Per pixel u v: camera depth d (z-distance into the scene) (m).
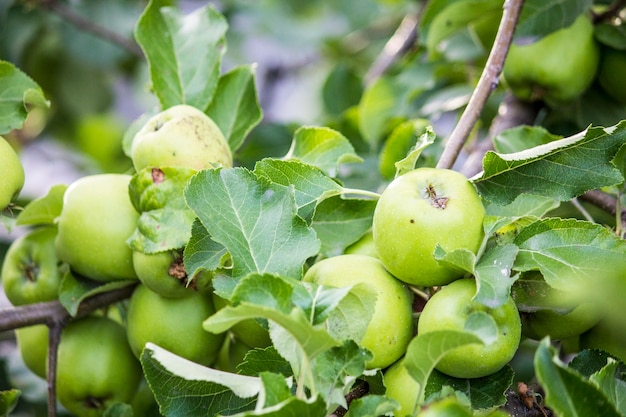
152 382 1.12
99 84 1.80
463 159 1.51
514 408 1.13
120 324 1.28
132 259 1.20
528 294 1.13
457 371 1.10
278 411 1.02
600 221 1.31
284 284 1.05
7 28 1.68
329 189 1.15
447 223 1.09
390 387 1.11
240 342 1.22
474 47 1.48
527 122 1.38
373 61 1.93
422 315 1.10
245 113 1.30
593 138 1.11
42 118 1.85
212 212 1.12
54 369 1.22
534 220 1.12
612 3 1.38
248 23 1.91
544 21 1.32
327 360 1.06
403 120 1.52
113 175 1.22
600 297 1.12
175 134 1.18
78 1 1.71
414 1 1.69
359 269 1.12
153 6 1.29
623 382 1.10
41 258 1.26
